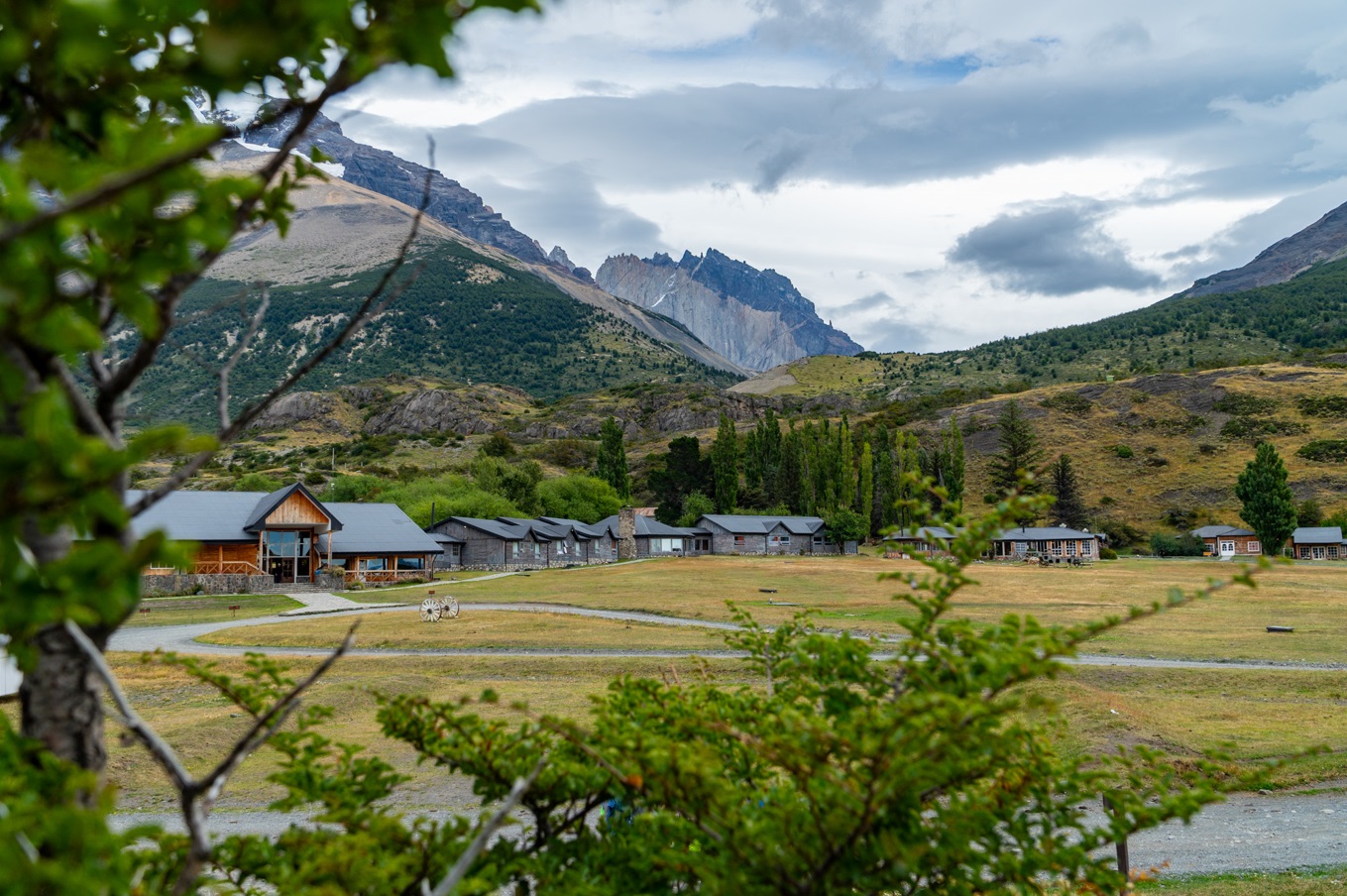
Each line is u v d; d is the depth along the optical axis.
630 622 43.31
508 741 4.24
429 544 74.56
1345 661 31.58
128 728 2.38
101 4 1.55
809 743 3.34
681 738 4.27
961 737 3.07
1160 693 26.28
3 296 1.61
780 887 3.20
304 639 37.09
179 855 3.56
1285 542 95.50
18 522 1.68
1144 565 93.19
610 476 126.94
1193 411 154.00
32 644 2.35
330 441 193.12
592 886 3.51
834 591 60.47
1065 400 167.00
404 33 1.78
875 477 128.38
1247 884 11.99
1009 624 3.77
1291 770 18.20
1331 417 141.00
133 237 1.83
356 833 3.55
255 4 1.67
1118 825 3.98
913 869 3.25
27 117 2.04
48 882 1.90
